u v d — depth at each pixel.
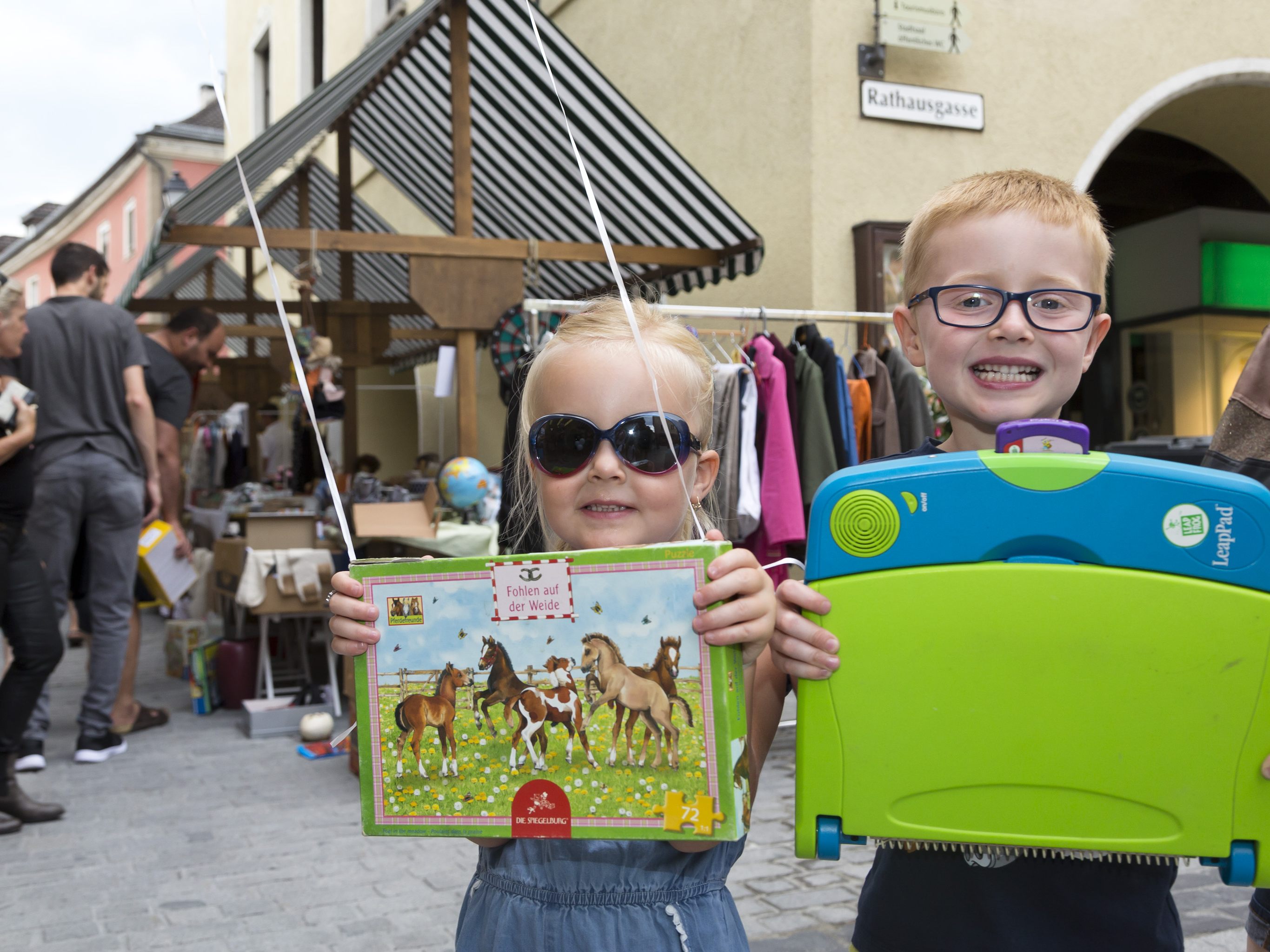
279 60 14.08
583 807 1.03
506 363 5.15
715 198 5.22
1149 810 0.92
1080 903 1.10
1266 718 0.90
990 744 0.94
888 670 0.95
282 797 3.93
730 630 0.98
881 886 1.20
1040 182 1.25
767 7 6.18
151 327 8.56
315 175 9.19
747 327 4.25
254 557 5.16
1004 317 1.20
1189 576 0.91
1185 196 9.84
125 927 2.71
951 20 6.09
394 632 1.09
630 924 1.13
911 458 1.00
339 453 12.39
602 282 7.18
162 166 10.20
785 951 2.51
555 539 1.32
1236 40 7.03
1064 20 6.54
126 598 4.59
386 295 10.34
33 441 4.14
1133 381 10.00
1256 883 0.91
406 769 1.08
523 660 1.05
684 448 1.20
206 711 5.52
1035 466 0.94
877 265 5.93
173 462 5.08
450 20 5.19
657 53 7.20
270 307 8.73
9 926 2.72
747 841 3.35
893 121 6.07
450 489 4.75
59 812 3.66
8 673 3.58
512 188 6.88
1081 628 0.92
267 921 2.74
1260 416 1.38
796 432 4.12
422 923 2.71
